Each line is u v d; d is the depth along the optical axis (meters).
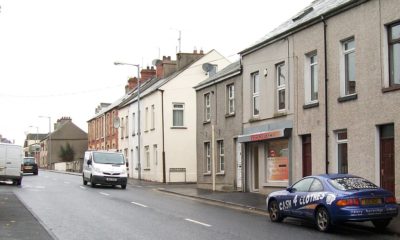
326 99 19.09
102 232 12.52
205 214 16.61
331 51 18.88
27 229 12.79
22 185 31.20
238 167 26.44
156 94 40.00
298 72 20.94
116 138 53.34
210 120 30.03
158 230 12.88
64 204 19.30
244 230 12.94
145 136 43.03
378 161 16.48
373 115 16.64
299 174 20.84
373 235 12.13
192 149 39.75
